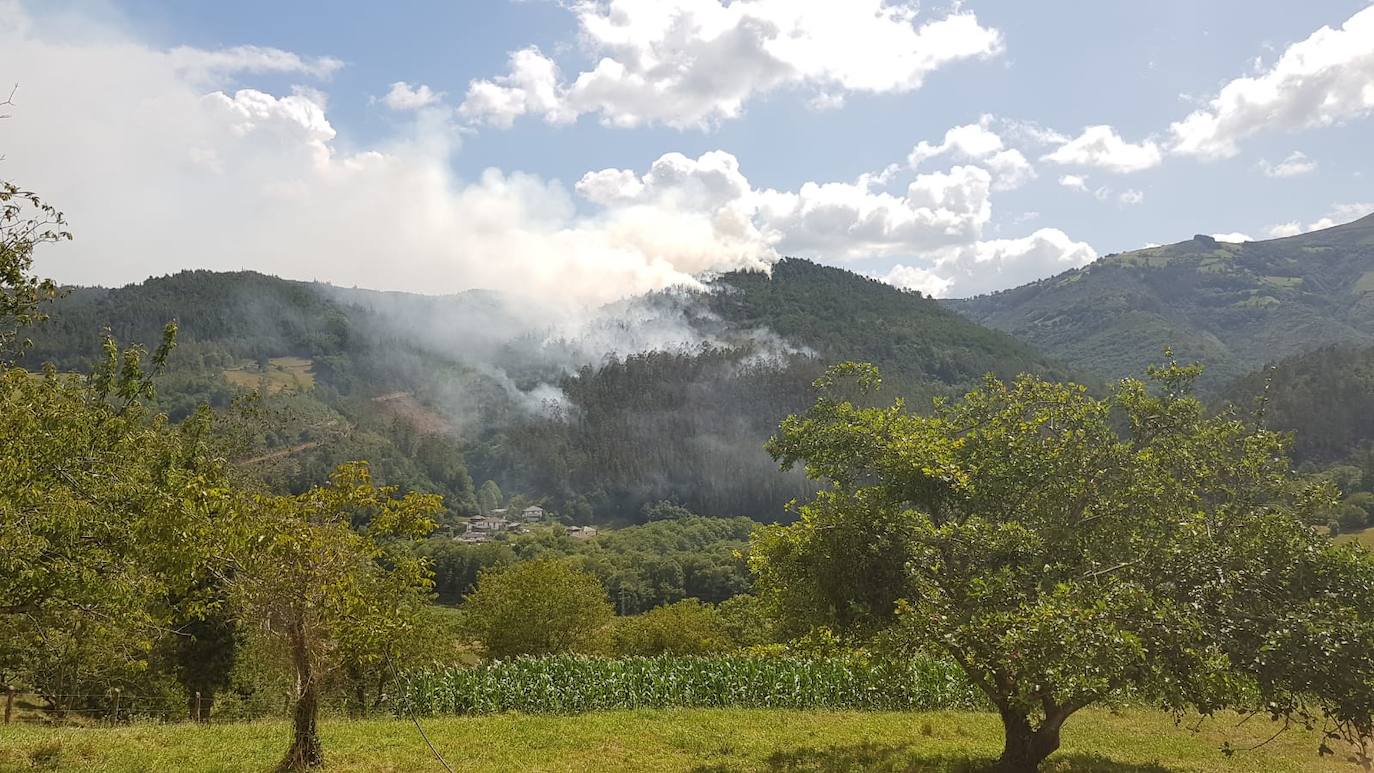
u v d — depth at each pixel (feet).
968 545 49.60
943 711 85.87
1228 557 44.91
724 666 90.12
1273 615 41.73
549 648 156.35
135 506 52.85
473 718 75.15
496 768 53.11
